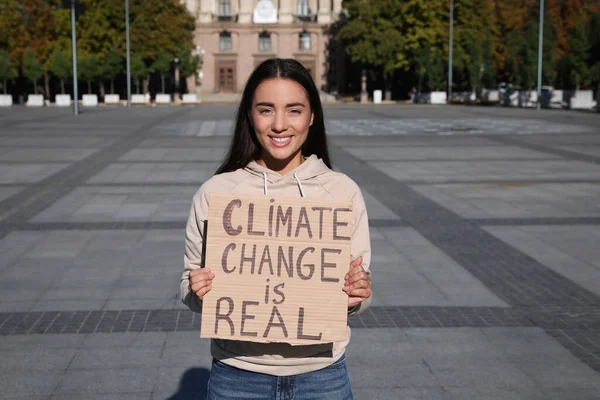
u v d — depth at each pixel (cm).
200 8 7894
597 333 680
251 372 308
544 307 757
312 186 320
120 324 698
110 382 567
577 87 5978
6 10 5912
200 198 321
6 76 5862
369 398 540
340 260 303
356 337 665
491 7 6900
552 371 591
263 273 302
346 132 3041
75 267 903
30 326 691
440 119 3981
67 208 1291
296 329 299
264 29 7825
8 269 895
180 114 4547
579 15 6800
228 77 7938
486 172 1772
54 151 2231
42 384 562
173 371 589
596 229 1134
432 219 1209
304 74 314
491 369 595
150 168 1834
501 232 1113
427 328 691
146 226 1143
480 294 800
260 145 327
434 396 545
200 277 299
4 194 1437
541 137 2761
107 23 6219
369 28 6656
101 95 6731
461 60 6494
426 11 6462
